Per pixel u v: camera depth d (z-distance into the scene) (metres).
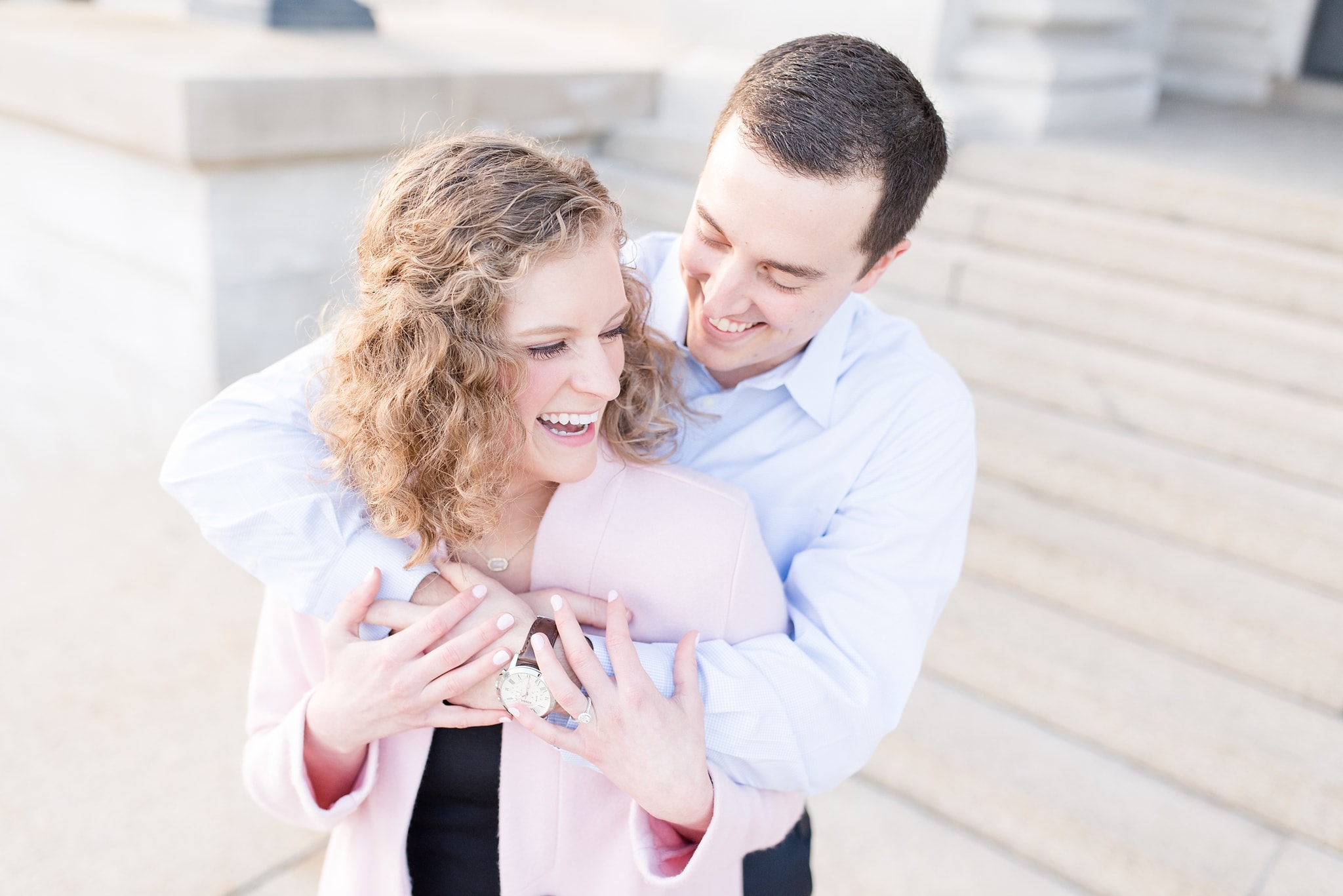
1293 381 2.96
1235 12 5.76
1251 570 2.65
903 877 2.18
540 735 0.94
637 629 1.04
